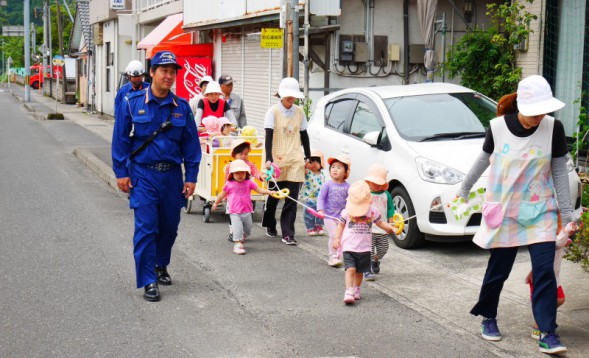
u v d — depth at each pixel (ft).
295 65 41.68
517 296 23.53
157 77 22.86
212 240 31.71
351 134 33.86
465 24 51.65
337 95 36.32
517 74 44.57
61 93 171.42
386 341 19.72
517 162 18.66
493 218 18.94
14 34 287.69
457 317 21.72
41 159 60.39
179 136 23.56
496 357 18.65
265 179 29.50
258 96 66.85
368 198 22.61
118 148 23.22
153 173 23.21
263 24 64.54
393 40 51.88
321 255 29.19
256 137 35.81
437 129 31.01
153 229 23.25
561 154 18.66
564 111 45.52
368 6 51.03
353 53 51.01
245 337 19.90
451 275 26.13
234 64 72.64
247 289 24.39
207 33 80.64
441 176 28.32
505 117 18.92
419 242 29.53
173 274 26.18
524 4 45.68
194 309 22.26
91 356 18.43
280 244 31.09
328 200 26.84
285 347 19.20
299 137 31.07
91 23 134.41
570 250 22.41
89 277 25.57
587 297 23.25
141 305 22.56
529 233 18.79
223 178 34.94
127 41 115.85
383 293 24.09
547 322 18.62
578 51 44.29
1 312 21.72
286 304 22.84
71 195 43.04
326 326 20.86
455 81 51.34
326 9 44.78
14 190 44.42
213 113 36.96
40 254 28.73
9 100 177.37
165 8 93.71
